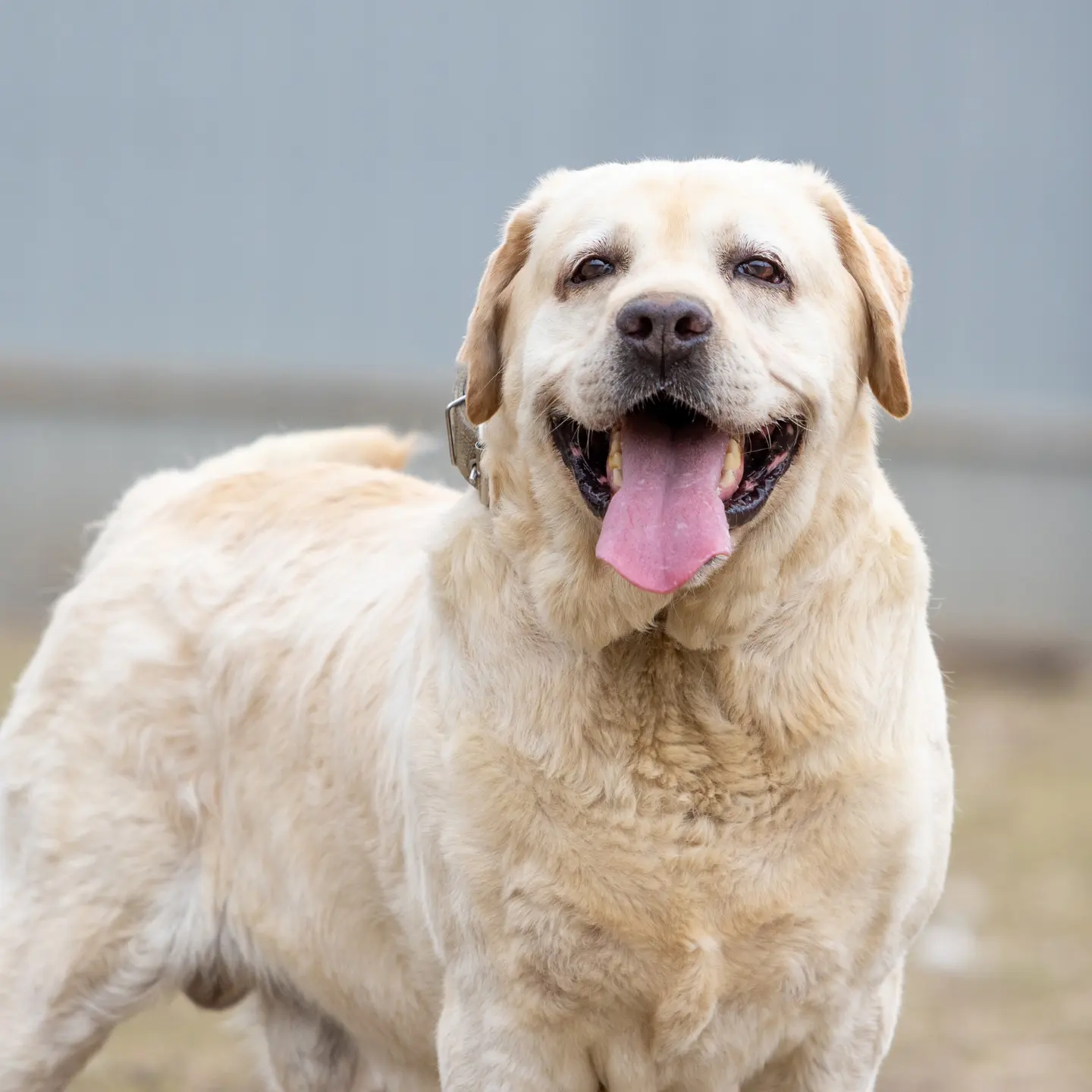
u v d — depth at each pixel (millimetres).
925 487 22297
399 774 6277
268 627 7078
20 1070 7117
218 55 24484
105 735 7176
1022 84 23312
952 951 11531
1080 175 23344
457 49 24359
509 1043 5785
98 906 7098
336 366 24500
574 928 5648
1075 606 22391
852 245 6172
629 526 5527
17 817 7336
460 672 5910
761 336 5770
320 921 6816
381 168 24438
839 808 5656
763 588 5691
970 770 16594
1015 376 23391
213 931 7117
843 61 23594
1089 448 22281
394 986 6668
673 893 5605
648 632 5703
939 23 23391
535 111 24281
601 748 5676
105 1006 7176
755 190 6023
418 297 24500
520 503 5910
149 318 24516
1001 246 23297
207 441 23531
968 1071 9531
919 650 6039
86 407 23312
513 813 5707
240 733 7043
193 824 7141
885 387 6145
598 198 6043
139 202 24484
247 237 24516
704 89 24016
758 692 5672
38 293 24516
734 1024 5742
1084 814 14969
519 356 6078
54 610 7793
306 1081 7668
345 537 7312
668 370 5527
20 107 24406
